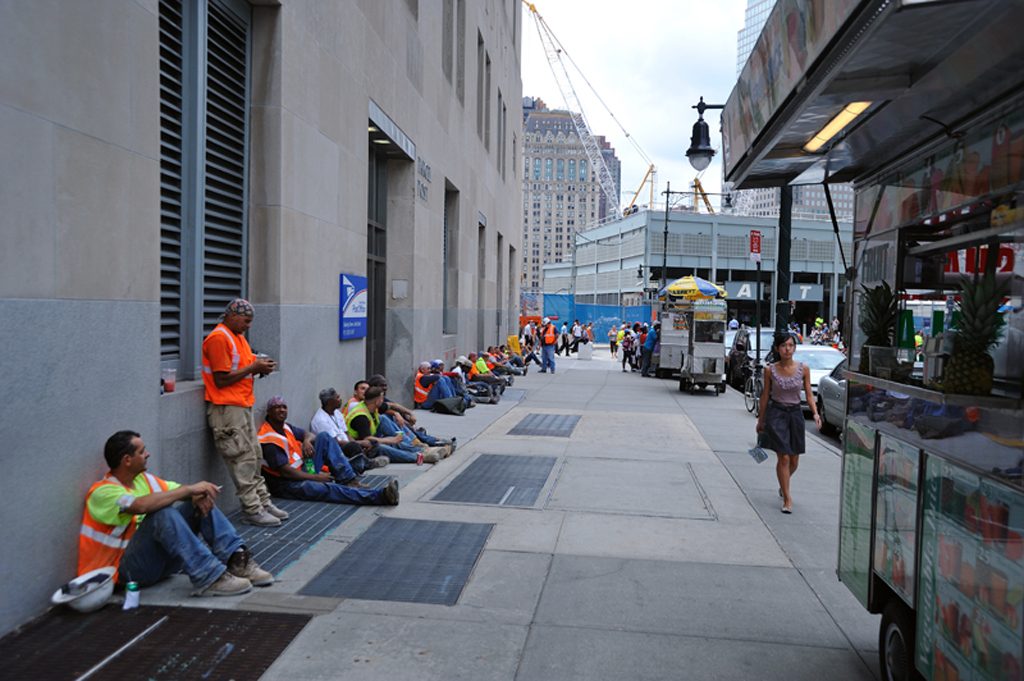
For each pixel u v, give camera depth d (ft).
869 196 13.60
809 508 23.57
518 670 12.16
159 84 18.62
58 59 13.50
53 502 13.56
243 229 23.61
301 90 25.40
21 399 12.72
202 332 21.06
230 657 12.25
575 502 23.66
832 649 13.29
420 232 45.73
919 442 10.46
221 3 21.63
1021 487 7.89
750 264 197.67
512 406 49.73
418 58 44.16
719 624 14.28
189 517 15.92
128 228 15.61
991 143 9.32
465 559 17.71
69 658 12.00
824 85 9.65
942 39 8.32
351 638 13.16
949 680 9.48
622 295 214.07
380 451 28.91
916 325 11.82
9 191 12.39
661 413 47.65
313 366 27.20
